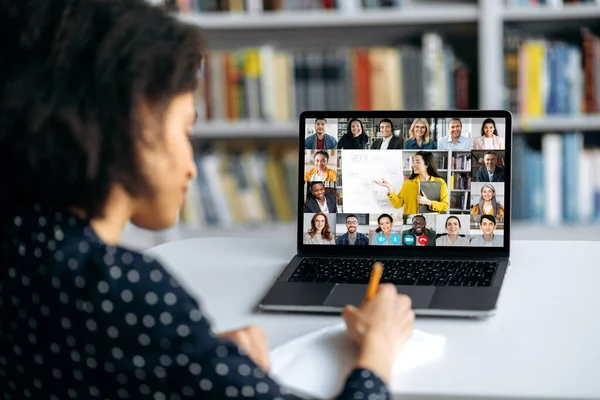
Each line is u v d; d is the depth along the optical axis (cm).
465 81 324
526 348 118
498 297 135
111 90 86
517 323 128
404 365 112
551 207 329
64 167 86
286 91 330
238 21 331
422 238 156
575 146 325
